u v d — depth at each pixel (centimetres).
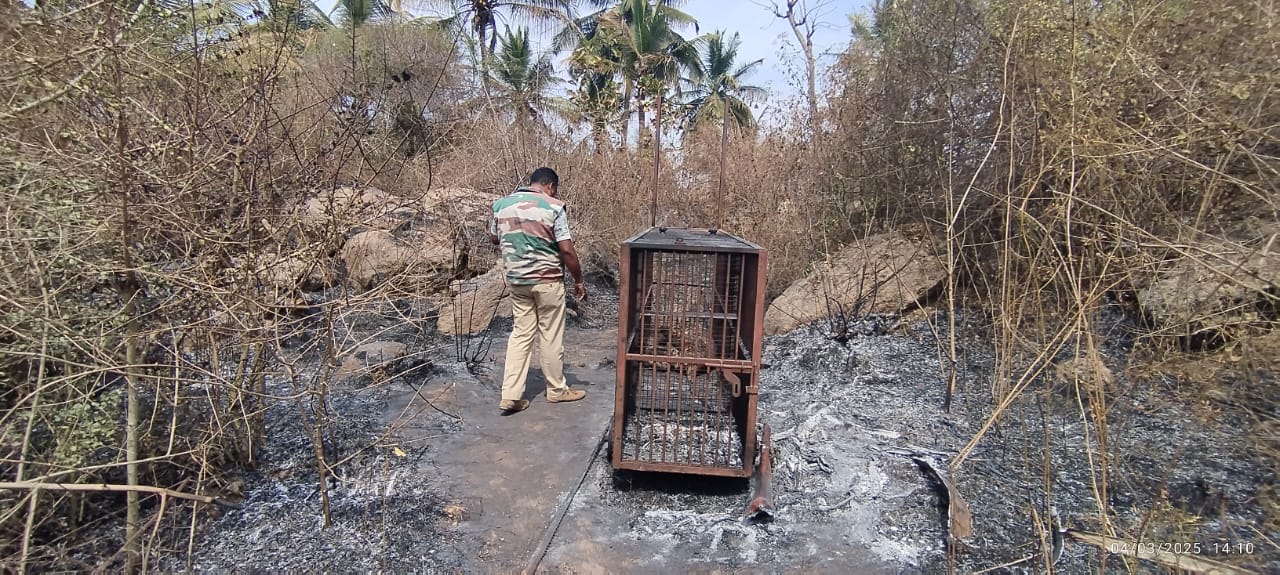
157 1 266
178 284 264
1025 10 375
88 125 251
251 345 311
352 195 321
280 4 304
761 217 712
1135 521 281
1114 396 369
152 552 255
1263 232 302
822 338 555
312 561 266
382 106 372
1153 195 353
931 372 471
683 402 400
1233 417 345
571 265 425
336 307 310
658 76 1967
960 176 518
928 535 288
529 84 1095
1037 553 267
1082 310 289
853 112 653
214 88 277
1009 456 348
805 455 354
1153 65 326
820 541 286
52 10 242
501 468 350
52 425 258
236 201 287
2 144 235
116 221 255
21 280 250
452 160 765
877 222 648
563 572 264
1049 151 363
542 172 430
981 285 520
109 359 246
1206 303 344
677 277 343
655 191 451
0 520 222
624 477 335
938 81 532
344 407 420
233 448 332
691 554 278
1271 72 297
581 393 456
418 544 279
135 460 253
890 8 641
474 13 1539
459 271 680
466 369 513
